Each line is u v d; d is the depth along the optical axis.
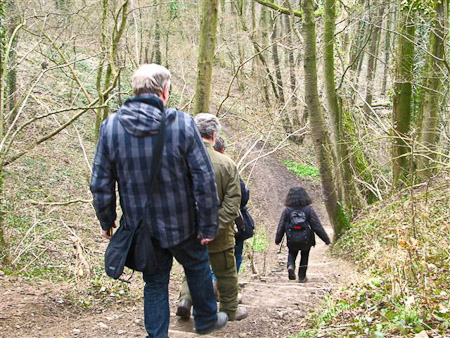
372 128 15.99
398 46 12.95
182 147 3.14
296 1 18.83
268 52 22.42
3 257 8.05
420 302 3.95
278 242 7.86
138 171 3.11
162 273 3.39
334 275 8.40
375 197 15.88
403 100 13.07
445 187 10.42
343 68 14.83
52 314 4.92
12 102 12.89
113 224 3.38
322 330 4.19
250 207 17.56
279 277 9.39
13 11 10.10
